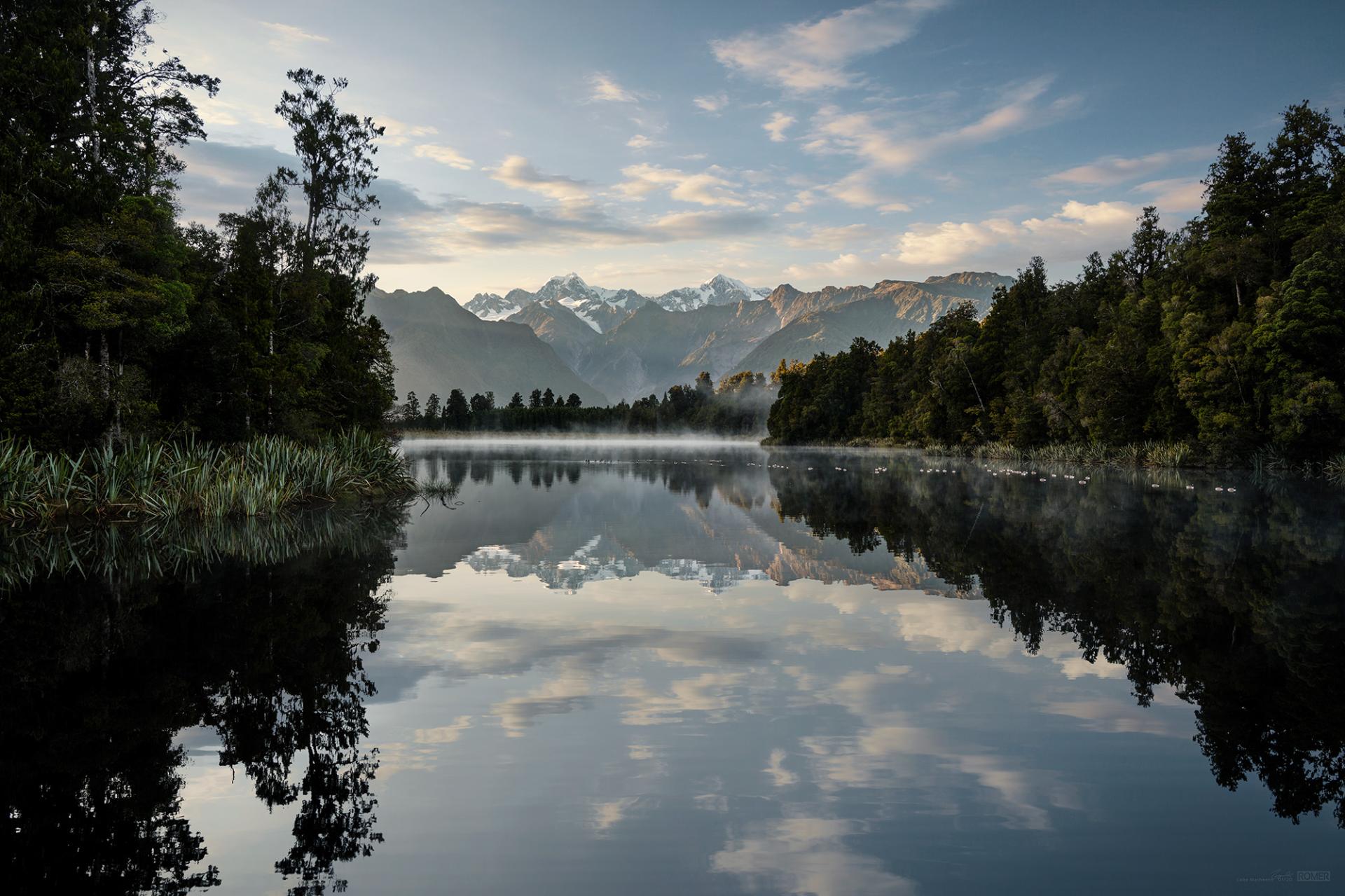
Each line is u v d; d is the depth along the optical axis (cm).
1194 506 2533
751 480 4028
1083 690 773
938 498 2906
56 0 2625
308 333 3884
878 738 651
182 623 1065
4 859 473
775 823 505
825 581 1343
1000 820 509
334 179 4212
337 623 1061
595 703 739
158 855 474
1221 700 741
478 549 1734
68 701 763
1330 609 1105
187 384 2898
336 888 432
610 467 5319
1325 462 4222
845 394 11150
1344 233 4212
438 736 662
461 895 424
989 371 7588
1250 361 4397
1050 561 1512
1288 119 5097
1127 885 431
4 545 1755
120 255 2544
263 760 621
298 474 2666
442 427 15750
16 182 2384
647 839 485
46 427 2297
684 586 1310
